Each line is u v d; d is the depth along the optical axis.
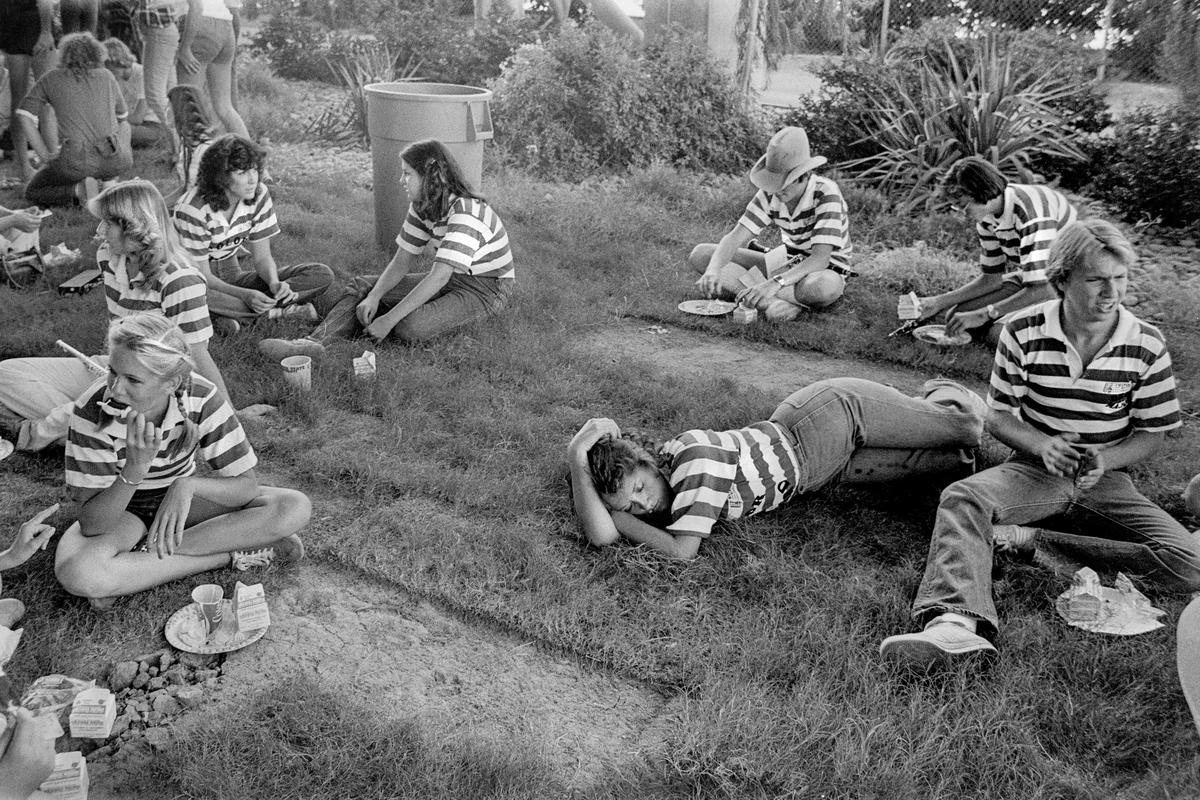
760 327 6.55
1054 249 3.84
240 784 2.94
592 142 10.56
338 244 7.79
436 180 5.91
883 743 3.13
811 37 13.81
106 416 3.42
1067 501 4.00
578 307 6.77
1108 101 11.20
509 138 10.55
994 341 6.14
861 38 13.32
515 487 4.50
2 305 6.19
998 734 3.15
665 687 3.46
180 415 3.54
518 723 3.27
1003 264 6.12
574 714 3.33
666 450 4.22
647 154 10.45
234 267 6.36
